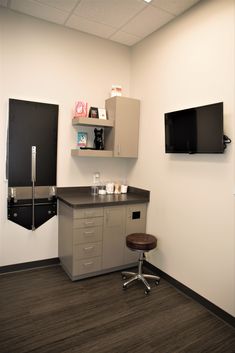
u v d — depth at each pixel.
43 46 2.85
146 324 2.08
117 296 2.47
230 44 2.08
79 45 3.07
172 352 1.79
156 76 2.96
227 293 2.13
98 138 3.23
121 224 2.93
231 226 2.09
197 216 2.42
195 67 2.42
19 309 2.21
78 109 2.97
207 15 2.28
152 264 3.05
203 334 1.99
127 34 3.08
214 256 2.25
